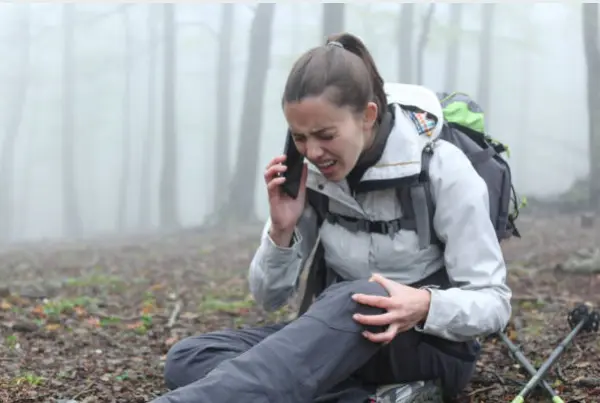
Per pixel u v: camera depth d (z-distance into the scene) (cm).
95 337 486
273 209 289
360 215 284
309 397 247
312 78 249
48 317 549
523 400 312
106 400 345
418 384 287
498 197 285
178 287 760
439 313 260
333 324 250
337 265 296
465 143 288
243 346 288
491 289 272
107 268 990
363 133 263
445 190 275
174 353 290
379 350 282
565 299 547
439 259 289
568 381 344
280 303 316
